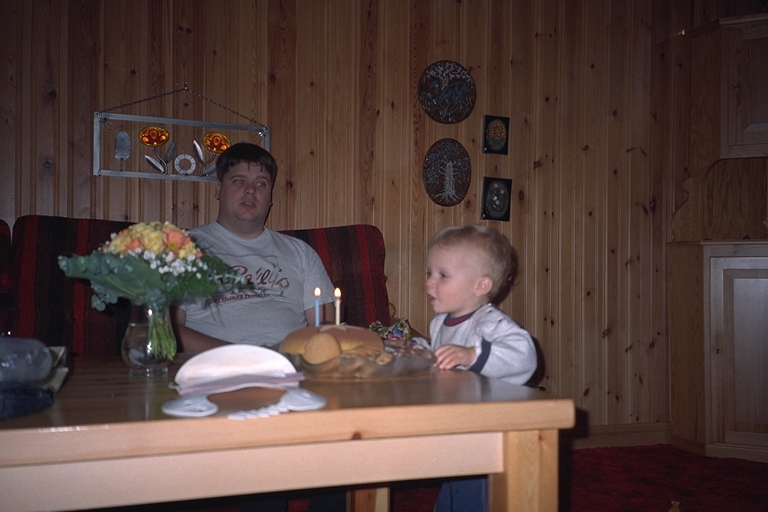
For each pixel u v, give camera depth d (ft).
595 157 10.80
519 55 10.44
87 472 2.50
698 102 10.50
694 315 10.09
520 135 10.43
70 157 8.42
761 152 9.93
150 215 8.75
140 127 8.70
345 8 9.62
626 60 10.94
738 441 9.64
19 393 2.67
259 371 3.38
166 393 3.23
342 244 8.65
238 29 9.12
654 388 11.00
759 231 11.06
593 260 10.77
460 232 5.11
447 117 10.03
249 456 2.68
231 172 7.79
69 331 7.06
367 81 9.71
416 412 2.80
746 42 9.98
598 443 10.57
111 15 8.58
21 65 8.24
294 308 7.83
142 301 3.87
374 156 9.72
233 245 7.79
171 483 2.59
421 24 9.97
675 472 8.87
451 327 5.08
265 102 9.22
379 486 5.57
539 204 10.50
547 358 10.50
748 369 9.62
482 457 3.01
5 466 2.39
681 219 10.84
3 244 7.20
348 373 3.51
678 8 11.10
